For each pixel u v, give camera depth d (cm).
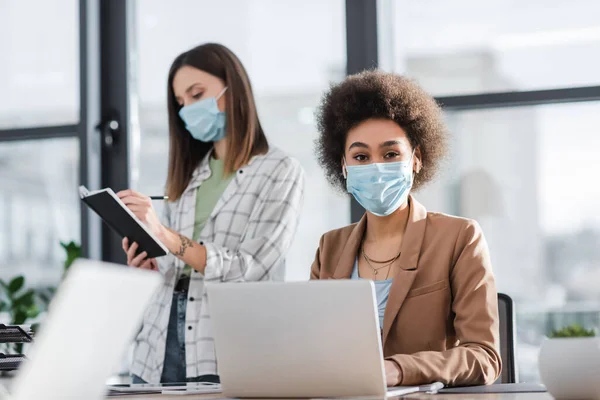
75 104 387
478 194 333
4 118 395
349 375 141
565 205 324
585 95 319
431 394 151
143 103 379
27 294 362
